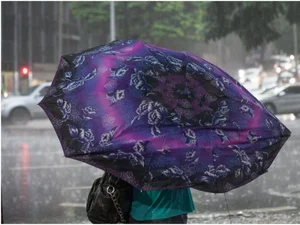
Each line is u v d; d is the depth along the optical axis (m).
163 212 2.91
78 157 2.48
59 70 2.83
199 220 6.54
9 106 23.88
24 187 9.16
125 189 2.87
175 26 34.66
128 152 2.47
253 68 46.88
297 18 17.67
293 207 7.27
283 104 26.16
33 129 22.33
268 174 10.08
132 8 34.75
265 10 17.27
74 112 2.60
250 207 7.32
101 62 2.77
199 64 2.94
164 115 2.59
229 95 2.79
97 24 36.50
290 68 46.69
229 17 18.19
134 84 2.67
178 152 2.52
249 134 2.70
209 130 2.64
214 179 2.52
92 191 2.98
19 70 37.81
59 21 42.69
